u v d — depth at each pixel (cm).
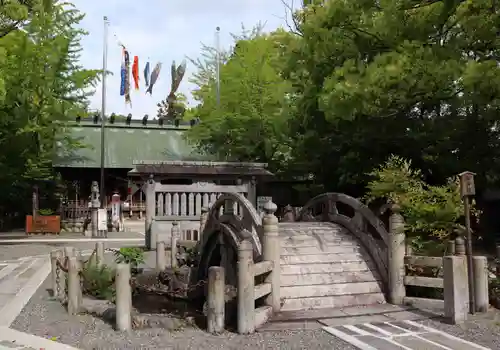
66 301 990
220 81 2666
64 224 2722
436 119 1461
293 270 973
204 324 823
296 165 2052
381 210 1065
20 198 2964
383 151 1540
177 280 1209
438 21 1226
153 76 3581
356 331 762
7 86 2370
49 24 2653
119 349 686
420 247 1025
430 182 1563
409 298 938
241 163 1917
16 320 850
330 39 1408
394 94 1225
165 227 1834
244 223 1023
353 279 984
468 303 858
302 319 834
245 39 2739
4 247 1970
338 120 1405
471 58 1277
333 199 1223
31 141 2695
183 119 4275
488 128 1489
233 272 1081
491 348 679
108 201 3578
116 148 3488
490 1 1197
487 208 2005
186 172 1847
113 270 1117
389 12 1256
